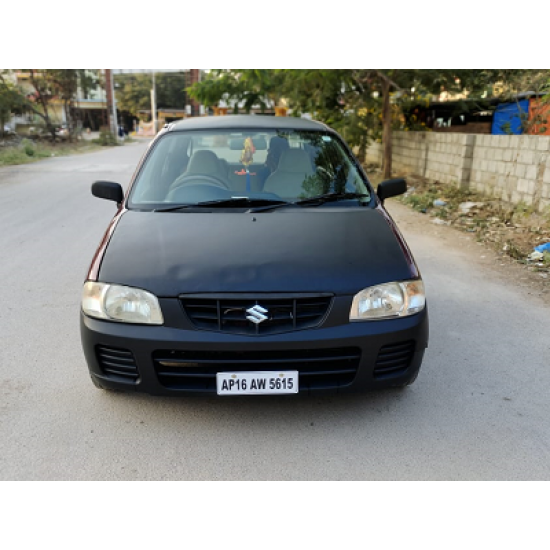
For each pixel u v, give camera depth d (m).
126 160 19.97
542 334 3.86
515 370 3.33
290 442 2.60
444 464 2.44
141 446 2.55
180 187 3.43
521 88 11.03
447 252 6.09
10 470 2.37
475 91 11.41
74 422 2.74
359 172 3.74
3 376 3.18
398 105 13.55
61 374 3.21
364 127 13.09
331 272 2.58
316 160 3.69
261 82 13.25
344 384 2.59
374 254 2.76
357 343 2.50
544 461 2.47
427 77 10.77
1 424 2.71
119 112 66.69
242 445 2.57
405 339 2.59
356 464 2.44
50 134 35.44
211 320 2.48
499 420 2.79
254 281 2.50
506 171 8.09
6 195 10.09
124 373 2.59
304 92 13.27
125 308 2.52
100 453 2.49
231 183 3.50
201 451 2.52
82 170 15.43
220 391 2.51
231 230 2.92
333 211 3.24
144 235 2.89
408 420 2.78
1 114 27.39
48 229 7.08
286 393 2.53
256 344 2.42
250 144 3.73
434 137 10.65
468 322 4.07
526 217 7.06
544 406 2.93
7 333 3.78
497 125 13.19
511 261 5.67
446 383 3.16
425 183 10.57
